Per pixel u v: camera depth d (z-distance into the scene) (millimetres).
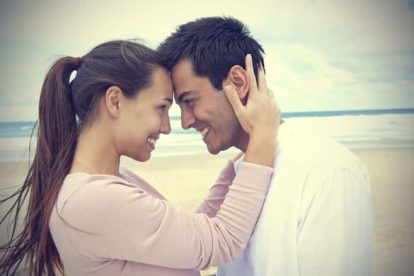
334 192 945
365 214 958
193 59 1116
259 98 1066
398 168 7016
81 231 901
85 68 1007
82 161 1004
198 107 1151
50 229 961
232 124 1171
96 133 1010
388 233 4324
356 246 938
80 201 898
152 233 914
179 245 921
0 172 6430
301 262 950
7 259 1062
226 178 1391
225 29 1139
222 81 1123
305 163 1008
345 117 11539
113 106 987
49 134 1013
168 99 1091
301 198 976
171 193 5727
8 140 8367
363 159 7812
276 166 1060
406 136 10039
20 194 1076
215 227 979
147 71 1020
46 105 1013
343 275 925
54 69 1024
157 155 8125
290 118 11578
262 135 1043
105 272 952
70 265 955
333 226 930
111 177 955
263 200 1028
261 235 1022
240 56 1122
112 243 905
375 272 3498
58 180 972
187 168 7156
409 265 3615
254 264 1043
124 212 899
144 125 1029
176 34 1152
